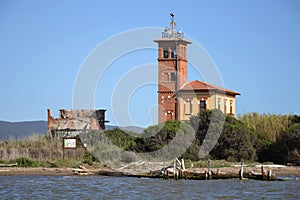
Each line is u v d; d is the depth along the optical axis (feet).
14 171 627.46
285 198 480.64
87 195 491.31
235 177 579.07
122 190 513.86
